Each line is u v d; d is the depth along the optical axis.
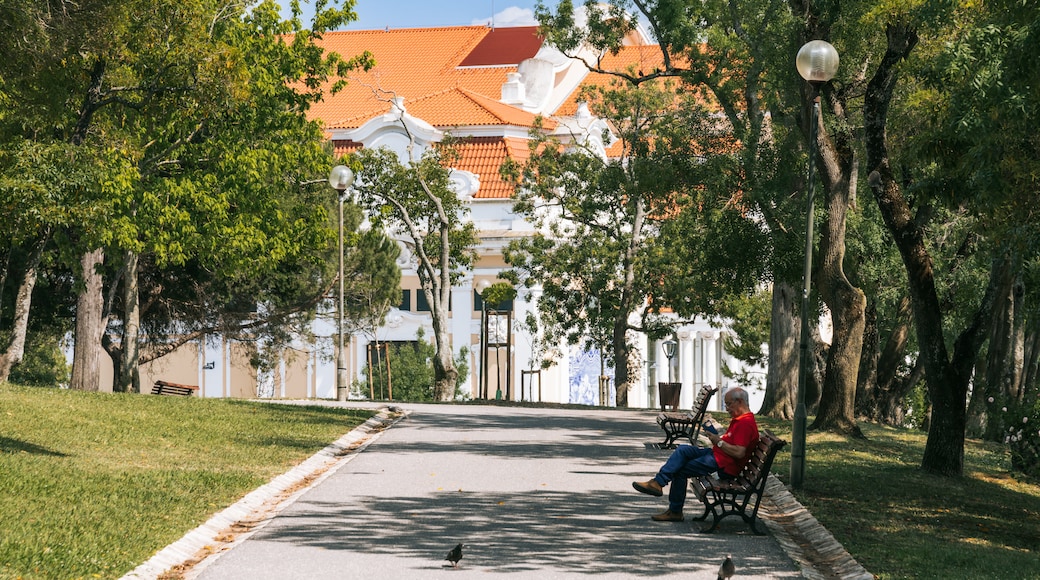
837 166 26.72
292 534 13.38
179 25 26.53
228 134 34.25
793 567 12.02
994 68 15.11
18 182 19.17
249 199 35.12
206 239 34.19
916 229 21.55
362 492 16.58
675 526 14.33
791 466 18.61
